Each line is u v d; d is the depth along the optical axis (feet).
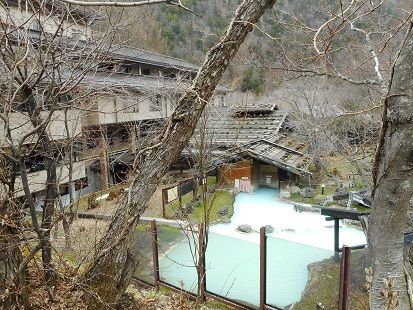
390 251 6.13
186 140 11.48
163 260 19.84
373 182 6.45
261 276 15.99
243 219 35.65
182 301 17.20
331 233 31.22
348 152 27.66
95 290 12.36
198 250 17.78
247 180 44.37
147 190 11.66
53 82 13.99
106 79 28.27
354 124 32.63
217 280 17.93
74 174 37.01
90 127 41.24
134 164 11.07
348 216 18.44
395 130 5.73
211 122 30.58
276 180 45.57
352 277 14.64
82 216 25.55
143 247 20.22
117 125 44.93
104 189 39.68
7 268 12.91
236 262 17.79
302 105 47.24
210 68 10.73
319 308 14.24
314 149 40.70
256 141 46.57
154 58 48.80
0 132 20.07
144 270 19.88
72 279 13.26
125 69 44.42
